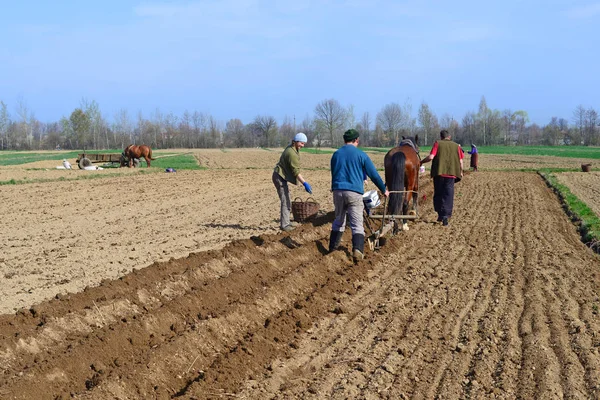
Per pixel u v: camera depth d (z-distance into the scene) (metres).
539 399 5.37
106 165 41.56
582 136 118.56
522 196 22.34
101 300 7.14
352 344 6.74
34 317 6.57
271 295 7.96
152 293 7.68
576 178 33.22
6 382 5.03
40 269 9.62
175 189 25.08
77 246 11.82
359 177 9.95
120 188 25.44
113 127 125.12
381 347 6.64
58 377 5.31
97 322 6.68
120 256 10.68
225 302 7.75
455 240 12.77
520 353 6.45
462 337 6.97
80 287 8.37
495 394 5.48
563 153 73.00
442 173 14.25
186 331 6.52
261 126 127.06
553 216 16.88
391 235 12.62
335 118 114.38
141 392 5.37
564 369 6.00
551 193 24.08
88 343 5.86
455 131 124.62
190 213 17.19
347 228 13.05
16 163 47.88
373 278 9.64
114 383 5.29
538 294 8.66
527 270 10.14
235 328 6.94
